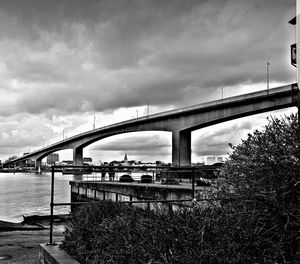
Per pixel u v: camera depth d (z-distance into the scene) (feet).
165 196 92.63
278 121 15.74
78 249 16.51
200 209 13.92
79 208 20.44
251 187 14.30
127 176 166.20
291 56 33.99
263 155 14.55
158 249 11.30
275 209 12.98
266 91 169.68
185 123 210.79
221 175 18.35
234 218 12.70
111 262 13.71
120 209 18.60
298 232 12.35
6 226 46.03
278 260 11.55
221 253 10.30
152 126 237.45
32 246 27.89
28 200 170.19
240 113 182.60
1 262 22.49
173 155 216.13
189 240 11.10
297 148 14.24
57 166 21.20
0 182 400.06
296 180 13.33
